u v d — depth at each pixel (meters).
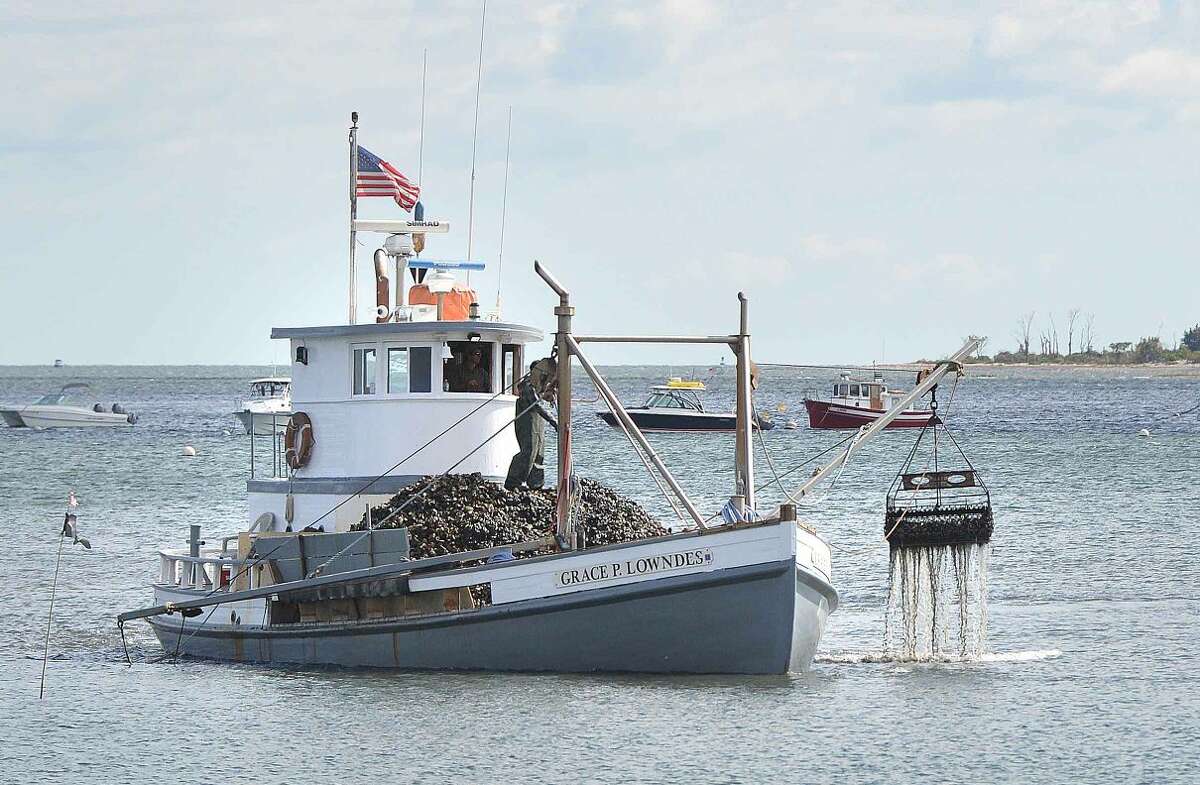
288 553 109.00
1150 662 112.75
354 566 105.88
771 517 98.50
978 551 114.50
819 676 106.50
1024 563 167.88
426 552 105.56
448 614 102.56
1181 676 107.69
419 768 85.31
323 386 118.19
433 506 108.69
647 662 100.31
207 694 102.50
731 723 92.56
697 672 100.19
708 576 96.88
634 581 98.31
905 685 103.94
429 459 114.81
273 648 110.88
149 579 165.88
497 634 101.94
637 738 89.62
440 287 120.00
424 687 100.31
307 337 117.88
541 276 103.50
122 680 108.62
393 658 105.19
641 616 98.56
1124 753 88.50
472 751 87.88
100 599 152.12
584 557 99.44
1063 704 99.25
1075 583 153.62
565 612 99.81
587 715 93.62
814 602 100.19
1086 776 84.38
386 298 123.12
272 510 120.25
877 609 139.88
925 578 117.44
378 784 83.00
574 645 100.75
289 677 105.38
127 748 90.94
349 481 115.31
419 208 123.44
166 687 105.38
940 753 87.94
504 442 117.56
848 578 158.62
